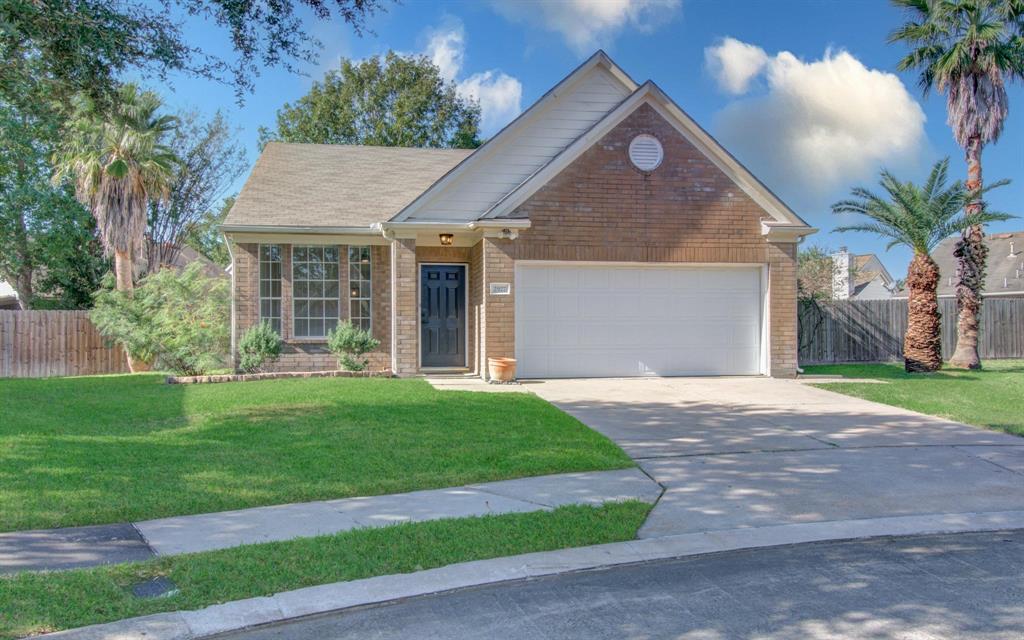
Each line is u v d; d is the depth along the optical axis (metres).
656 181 15.14
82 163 20.34
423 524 6.18
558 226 14.79
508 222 14.42
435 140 36.09
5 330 19.23
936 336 18.08
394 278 15.16
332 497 7.06
